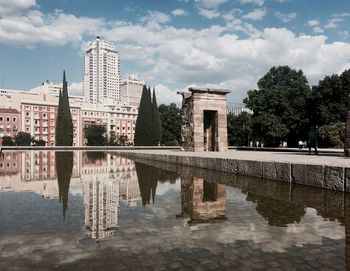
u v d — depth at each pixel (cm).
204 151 3019
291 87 6088
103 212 738
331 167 1020
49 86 17325
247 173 1455
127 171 1766
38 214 715
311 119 5609
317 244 498
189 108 3106
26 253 463
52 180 1370
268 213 716
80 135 12225
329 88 5225
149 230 582
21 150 5488
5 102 11081
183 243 506
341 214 699
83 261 432
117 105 14625
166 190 1074
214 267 410
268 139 5884
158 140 7488
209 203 841
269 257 444
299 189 1058
